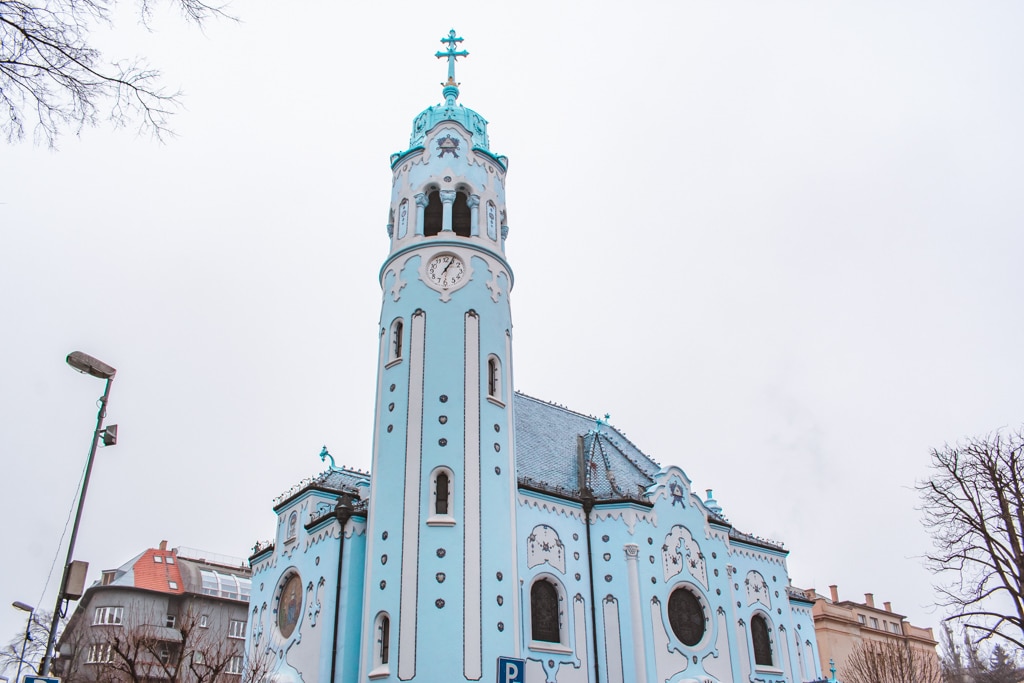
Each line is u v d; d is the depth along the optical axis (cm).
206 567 9150
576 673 3738
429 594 3281
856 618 8088
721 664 4053
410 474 3550
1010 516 3528
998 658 5409
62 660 6391
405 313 3988
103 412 2719
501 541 3531
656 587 3984
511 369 4059
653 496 4219
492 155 4584
